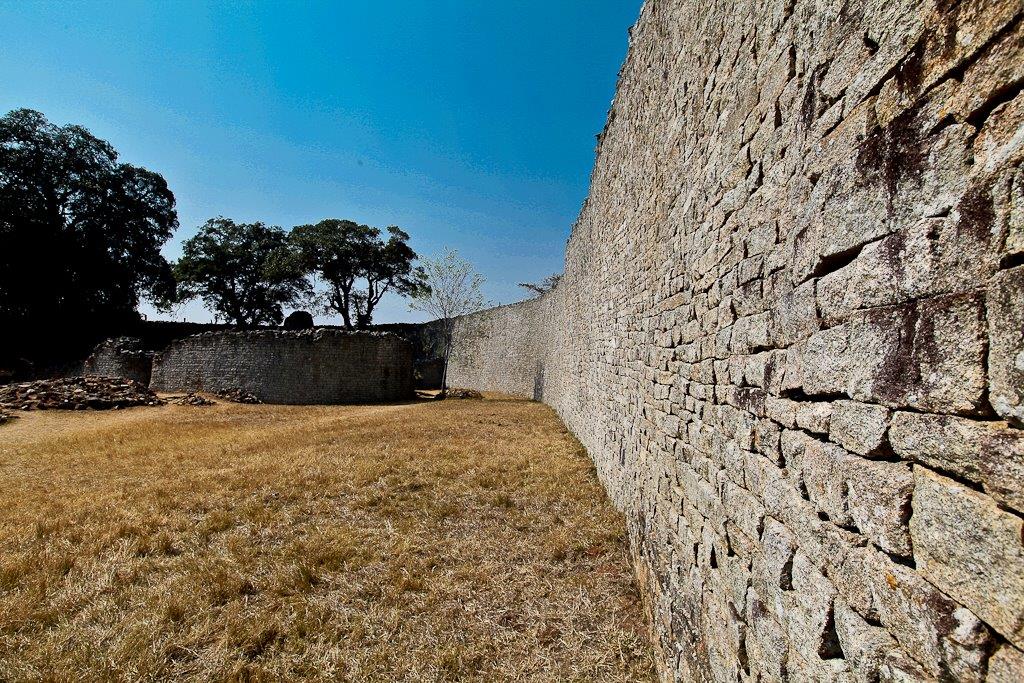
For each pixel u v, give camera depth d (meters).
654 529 3.77
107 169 33.12
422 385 33.03
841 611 1.36
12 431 12.03
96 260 31.05
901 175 1.17
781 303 1.82
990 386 0.91
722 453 2.42
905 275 1.15
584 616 3.57
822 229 1.53
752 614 1.92
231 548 4.83
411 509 5.96
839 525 1.40
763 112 2.04
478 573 4.21
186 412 15.75
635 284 5.20
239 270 40.44
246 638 3.37
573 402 11.48
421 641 3.33
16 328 28.98
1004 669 0.86
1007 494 0.86
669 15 3.92
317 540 4.96
